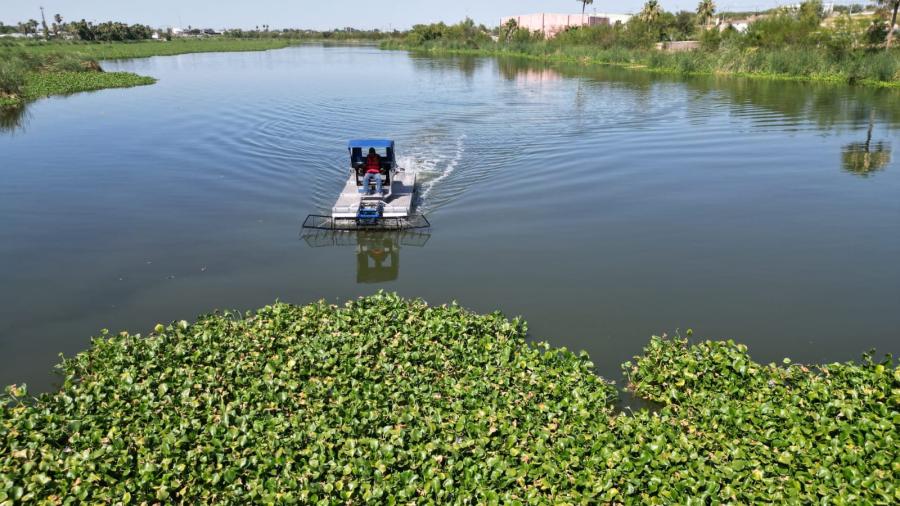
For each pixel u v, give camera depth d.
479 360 10.65
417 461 8.15
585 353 10.90
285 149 26.50
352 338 11.14
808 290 14.10
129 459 8.04
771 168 24.06
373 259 15.84
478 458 8.24
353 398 9.43
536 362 10.59
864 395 9.30
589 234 17.42
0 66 43.78
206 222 18.27
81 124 32.88
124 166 24.16
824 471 7.68
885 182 22.16
